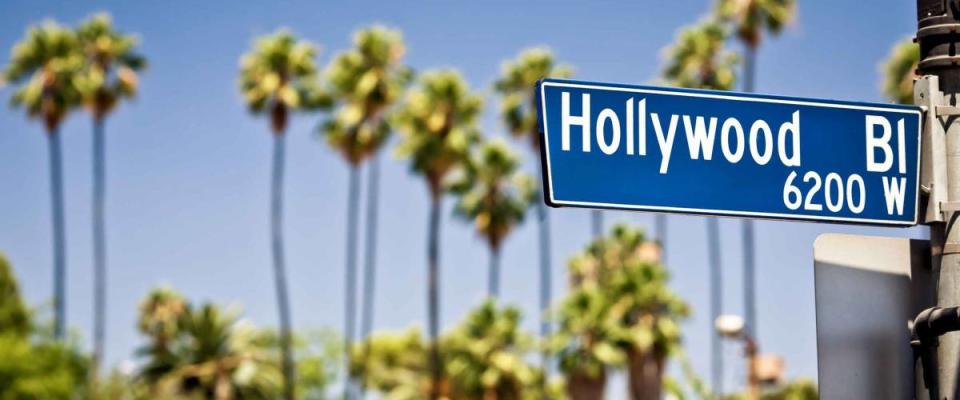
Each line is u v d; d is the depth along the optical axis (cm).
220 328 9006
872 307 627
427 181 8269
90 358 7588
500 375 8256
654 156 611
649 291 7900
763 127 628
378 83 8019
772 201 622
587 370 7881
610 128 607
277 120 8062
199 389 8894
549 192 595
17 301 6669
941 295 622
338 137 8119
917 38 660
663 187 609
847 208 631
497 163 8538
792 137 631
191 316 8994
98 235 8294
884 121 643
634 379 7900
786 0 7556
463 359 8406
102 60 8100
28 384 5969
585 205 598
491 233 8544
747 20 7544
